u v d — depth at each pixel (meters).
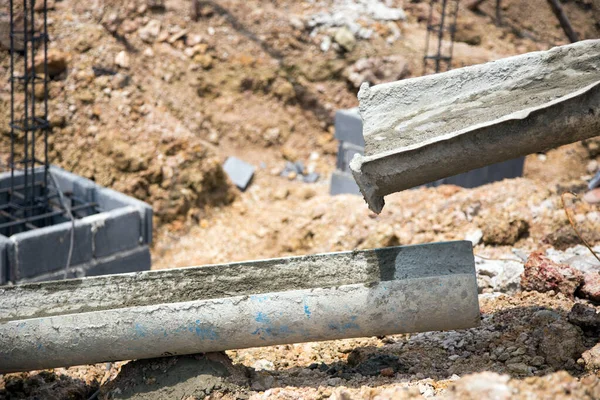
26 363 4.31
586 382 3.59
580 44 4.24
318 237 9.24
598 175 7.89
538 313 4.98
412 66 13.06
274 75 13.00
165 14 12.89
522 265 6.17
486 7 14.14
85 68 11.52
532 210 7.74
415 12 13.98
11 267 7.35
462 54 13.27
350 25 13.27
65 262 7.74
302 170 12.55
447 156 4.08
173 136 11.09
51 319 4.25
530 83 4.25
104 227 7.97
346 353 5.25
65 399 4.75
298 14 13.59
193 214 10.95
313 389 4.34
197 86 12.60
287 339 4.36
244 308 4.25
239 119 12.69
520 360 4.50
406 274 4.33
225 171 11.83
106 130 10.99
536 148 4.14
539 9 14.00
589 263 6.18
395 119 4.30
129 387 4.38
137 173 10.77
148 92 11.88
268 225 10.45
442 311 4.26
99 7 12.32
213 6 13.23
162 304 4.25
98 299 4.43
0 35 11.31
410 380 4.41
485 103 4.25
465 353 4.79
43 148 10.84
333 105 13.02
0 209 8.73
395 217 8.62
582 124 4.00
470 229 7.88
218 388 4.34
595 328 4.75
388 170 4.14
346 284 4.35
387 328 4.32
